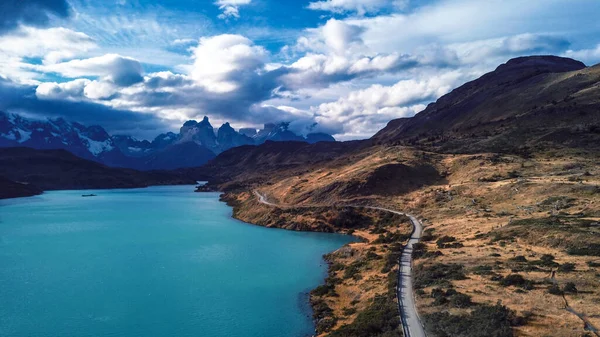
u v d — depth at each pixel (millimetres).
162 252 99938
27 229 135875
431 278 57625
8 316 59906
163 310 62031
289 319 58219
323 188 158875
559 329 36844
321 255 95938
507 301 44750
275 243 110438
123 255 96938
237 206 192375
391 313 47406
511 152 164750
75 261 91250
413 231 100188
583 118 178000
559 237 65875
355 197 145000
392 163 161750
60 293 69750
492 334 36906
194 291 70625
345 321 53531
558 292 44969
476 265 60500
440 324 41562
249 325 56375
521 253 63188
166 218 163625
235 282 75500
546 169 132500
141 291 70625
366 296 60125
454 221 99562
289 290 70938
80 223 149750
